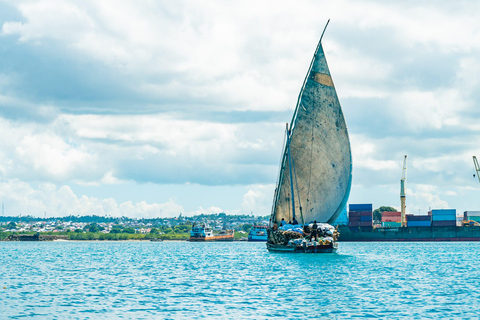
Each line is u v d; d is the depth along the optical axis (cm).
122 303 4141
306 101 9538
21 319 3547
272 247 9469
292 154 9506
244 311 3766
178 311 3784
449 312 3703
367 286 5009
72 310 3853
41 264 8644
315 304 4022
